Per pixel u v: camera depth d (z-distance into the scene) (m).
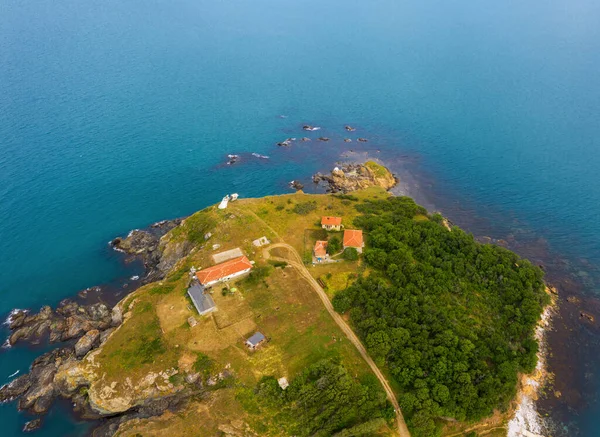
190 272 112.81
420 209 143.50
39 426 87.62
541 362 101.88
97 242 143.25
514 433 85.81
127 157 192.00
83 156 189.50
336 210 139.00
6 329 111.06
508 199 171.12
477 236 151.00
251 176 183.50
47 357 101.19
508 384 86.12
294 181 180.12
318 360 89.62
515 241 148.00
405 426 80.31
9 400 93.06
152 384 87.44
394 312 97.94
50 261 134.12
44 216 153.25
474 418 81.44
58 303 119.00
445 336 91.81
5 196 161.00
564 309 118.19
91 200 163.38
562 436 86.81
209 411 82.62
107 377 88.50
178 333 95.81
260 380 86.56
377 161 198.12
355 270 111.75
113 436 80.88
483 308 106.50
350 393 82.00
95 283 126.56
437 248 119.44
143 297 106.94
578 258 139.25
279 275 110.94
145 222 153.88
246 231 127.81
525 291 109.31
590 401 94.31
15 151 187.62
